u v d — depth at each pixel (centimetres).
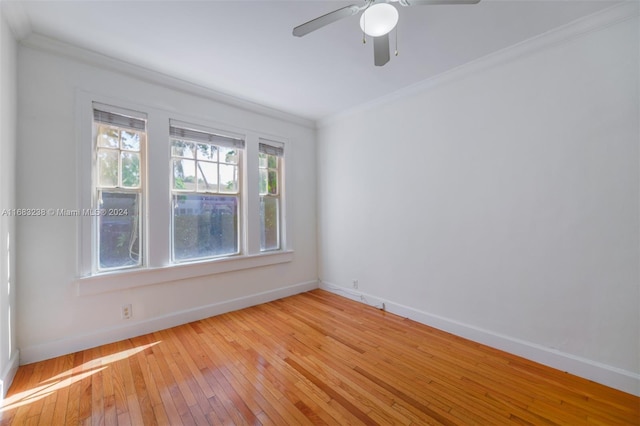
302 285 399
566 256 204
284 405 169
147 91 267
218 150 323
